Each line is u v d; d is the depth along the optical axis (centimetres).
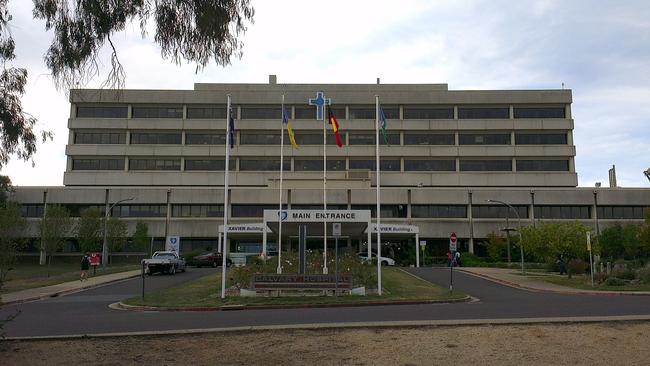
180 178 7606
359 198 6994
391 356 897
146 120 7750
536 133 7869
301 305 2005
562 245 3719
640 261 4234
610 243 5825
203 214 7088
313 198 6988
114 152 7681
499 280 3459
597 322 1180
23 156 1376
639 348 934
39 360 905
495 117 7906
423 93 7894
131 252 6781
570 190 7075
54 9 905
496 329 1108
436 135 7856
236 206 7069
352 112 7881
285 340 1042
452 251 2522
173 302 2142
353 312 1620
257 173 7606
